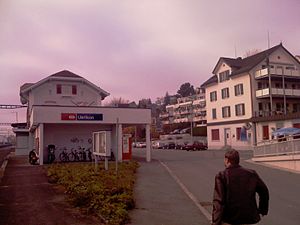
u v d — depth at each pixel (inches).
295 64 2166.6
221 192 183.2
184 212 391.5
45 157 1187.3
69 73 1638.8
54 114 1096.2
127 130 3764.8
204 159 1259.2
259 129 1958.7
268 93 1950.1
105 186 450.3
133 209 401.1
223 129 2266.2
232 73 2166.6
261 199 192.1
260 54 2154.3
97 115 1138.7
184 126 4099.4
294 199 494.0
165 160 1240.2
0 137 4559.5
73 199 412.2
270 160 1003.3
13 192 506.0
